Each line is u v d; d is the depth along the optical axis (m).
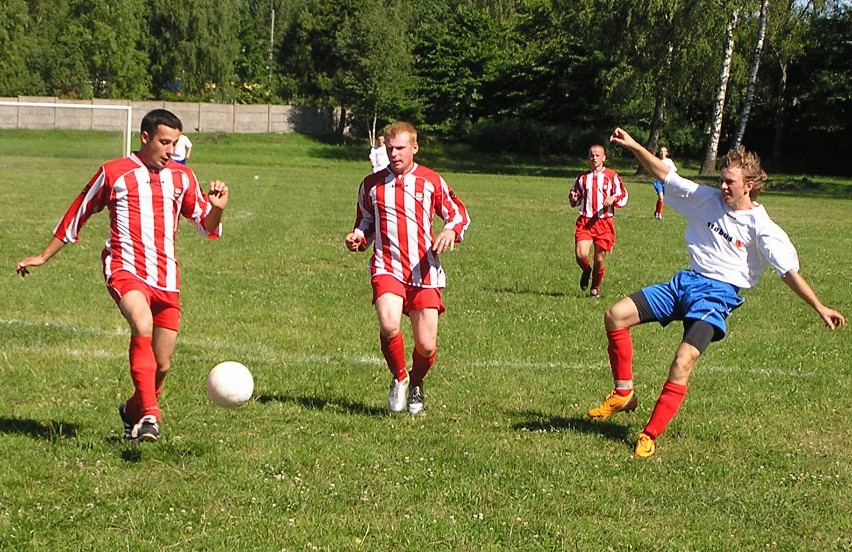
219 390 5.57
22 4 60.31
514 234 18.94
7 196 22.88
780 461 5.89
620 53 44.75
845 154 57.28
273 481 5.16
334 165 48.72
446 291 12.05
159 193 5.60
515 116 62.84
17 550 4.22
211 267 13.13
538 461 5.67
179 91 71.75
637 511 4.98
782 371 8.38
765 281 13.94
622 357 6.52
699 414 6.88
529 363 8.34
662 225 22.31
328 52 74.38
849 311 11.66
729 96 50.28
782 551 4.54
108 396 6.78
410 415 6.62
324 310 10.35
